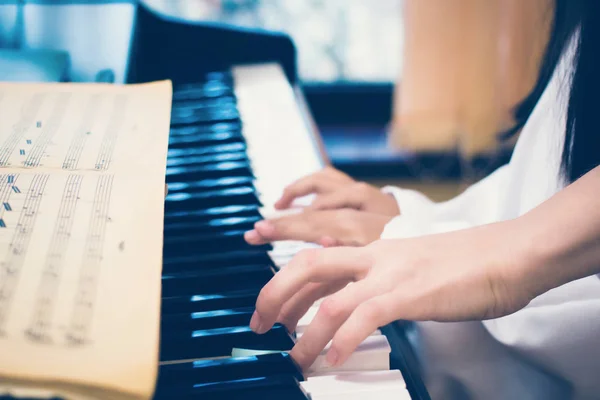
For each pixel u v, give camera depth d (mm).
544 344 596
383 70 2787
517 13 2180
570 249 488
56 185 466
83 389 332
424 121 2467
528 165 750
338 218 681
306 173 784
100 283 389
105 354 344
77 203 450
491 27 2299
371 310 461
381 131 2834
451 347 656
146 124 568
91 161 504
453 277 481
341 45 2748
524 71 2217
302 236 656
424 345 655
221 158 786
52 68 826
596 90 640
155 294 384
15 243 413
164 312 526
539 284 491
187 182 749
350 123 2834
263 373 456
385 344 489
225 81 990
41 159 503
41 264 399
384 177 2678
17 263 398
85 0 902
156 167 502
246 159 788
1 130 546
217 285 575
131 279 393
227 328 502
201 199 708
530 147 752
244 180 749
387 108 2824
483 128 2395
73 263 401
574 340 590
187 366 453
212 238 641
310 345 465
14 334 353
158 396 429
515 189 760
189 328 505
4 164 492
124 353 345
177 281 569
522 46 2201
